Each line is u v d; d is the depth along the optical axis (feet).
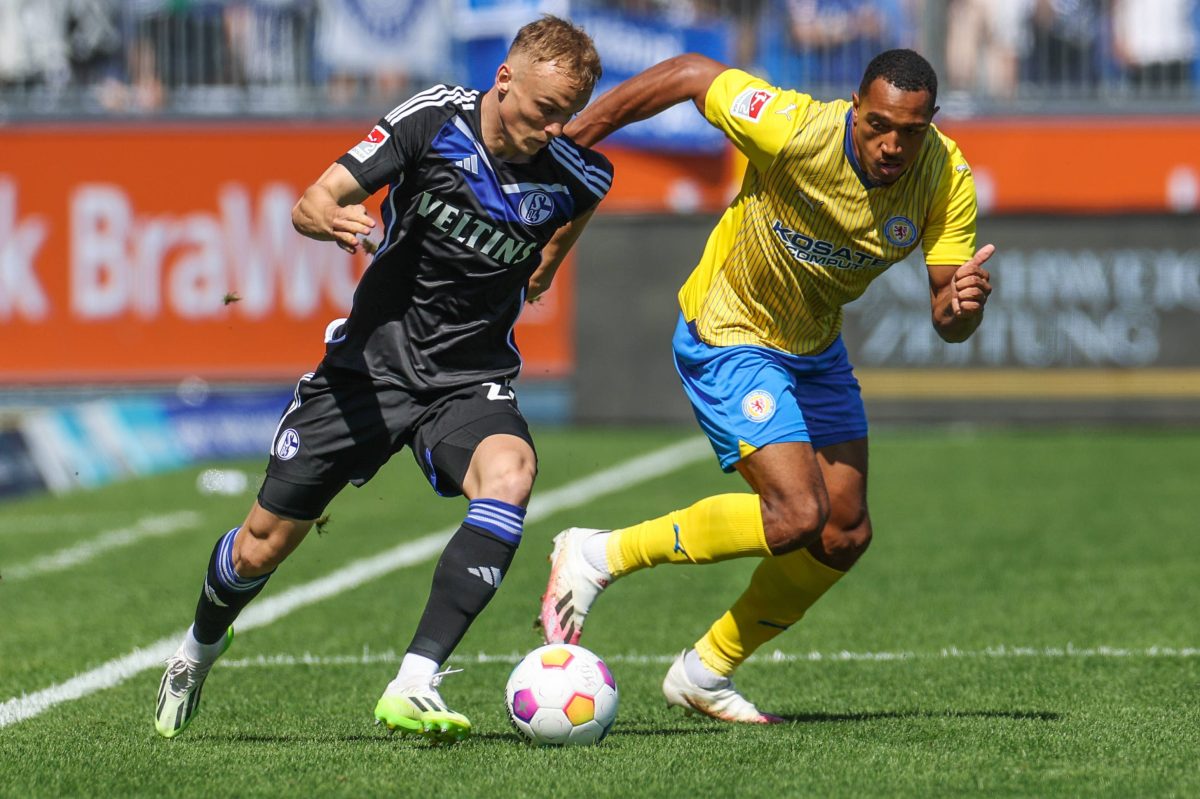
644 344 161.07
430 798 47.62
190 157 159.12
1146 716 60.80
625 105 61.16
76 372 159.02
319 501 56.24
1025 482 132.05
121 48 164.45
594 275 161.17
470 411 55.36
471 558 53.01
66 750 56.13
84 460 143.43
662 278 160.66
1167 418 157.07
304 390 56.59
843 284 59.67
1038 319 157.58
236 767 52.49
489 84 163.53
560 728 54.95
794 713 64.39
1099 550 104.68
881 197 57.26
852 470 61.52
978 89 165.37
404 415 55.83
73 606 91.35
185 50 164.55
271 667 74.69
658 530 59.67
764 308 60.18
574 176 55.31
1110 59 164.96
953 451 147.95
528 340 161.48
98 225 158.81
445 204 54.08
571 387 161.68
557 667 55.52
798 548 58.18
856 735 57.72
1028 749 54.70
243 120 159.22
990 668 72.33
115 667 75.10
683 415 161.27
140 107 163.02
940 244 58.18
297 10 164.14
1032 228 157.48
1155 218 156.35
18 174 158.40
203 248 159.22
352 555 106.63
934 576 97.30
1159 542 107.04
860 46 166.30
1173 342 156.76
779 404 58.80
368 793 48.37
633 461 142.82
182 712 59.06
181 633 83.76
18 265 158.61
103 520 122.42
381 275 55.77
